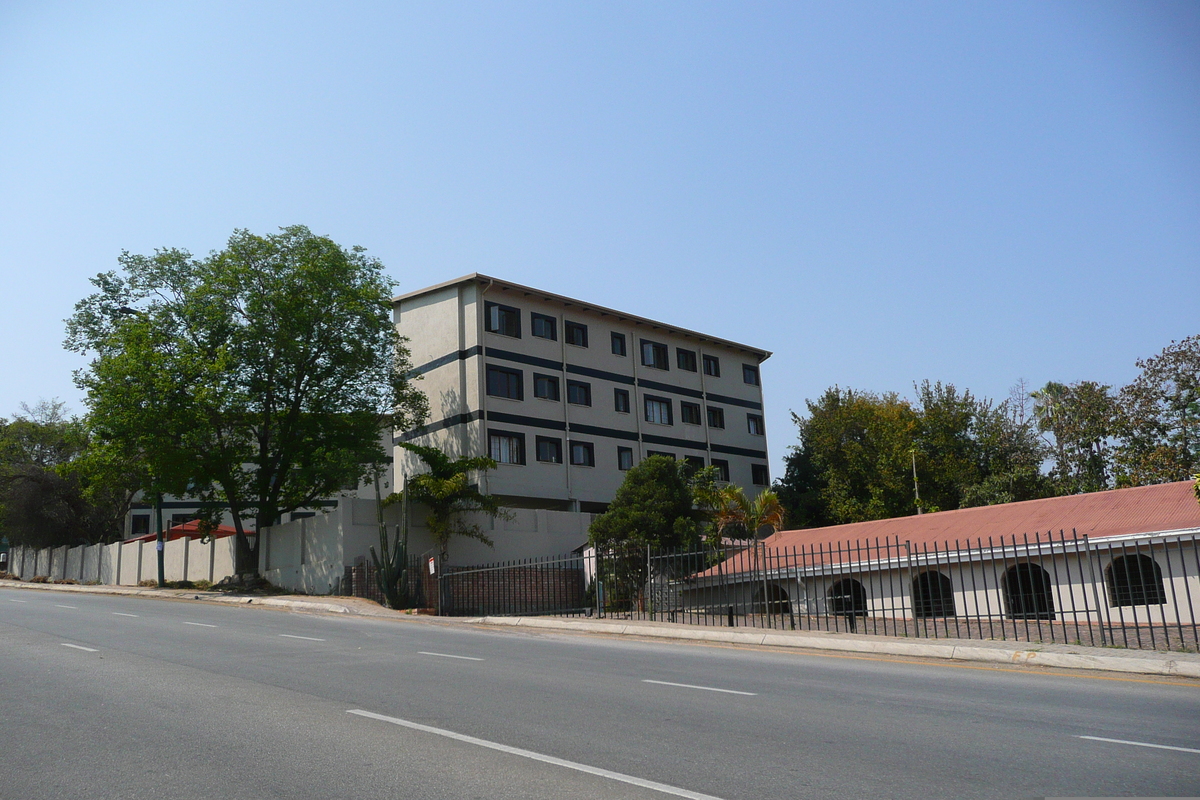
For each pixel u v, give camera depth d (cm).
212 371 3306
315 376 3728
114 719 852
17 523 5409
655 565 2909
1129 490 2528
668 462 3491
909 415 5106
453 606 2914
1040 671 1241
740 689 1048
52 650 1445
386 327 3784
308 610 2877
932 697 990
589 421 4641
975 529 2595
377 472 3722
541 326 4531
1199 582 2014
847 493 5128
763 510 3394
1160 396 4216
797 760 681
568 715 866
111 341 3512
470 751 710
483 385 4178
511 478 4188
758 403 5700
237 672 1181
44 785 625
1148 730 799
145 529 6494
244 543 3744
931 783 616
